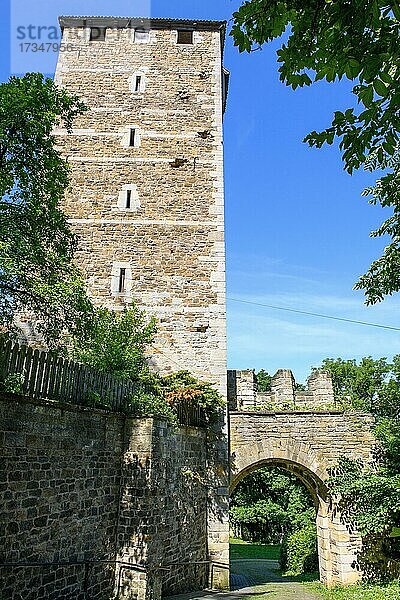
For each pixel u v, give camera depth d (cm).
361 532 1355
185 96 1739
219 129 1711
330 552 1413
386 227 1152
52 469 750
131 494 936
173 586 1055
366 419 1487
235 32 427
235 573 1820
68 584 764
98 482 874
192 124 1711
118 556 910
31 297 800
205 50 1812
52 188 841
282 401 1592
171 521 1065
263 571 1962
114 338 1252
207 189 1641
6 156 804
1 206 798
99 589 849
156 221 1594
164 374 1461
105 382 935
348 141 434
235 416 1466
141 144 1673
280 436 1462
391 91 401
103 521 882
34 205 812
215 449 1395
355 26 365
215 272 1557
